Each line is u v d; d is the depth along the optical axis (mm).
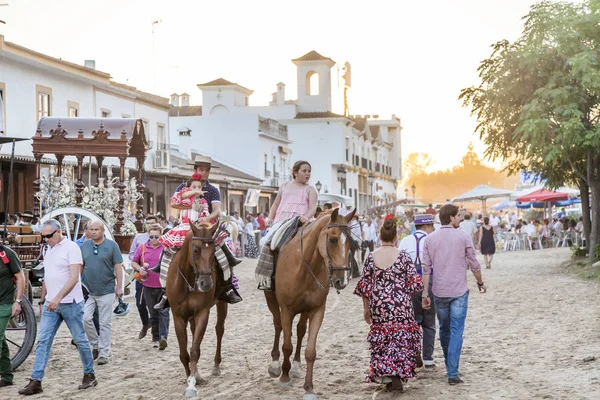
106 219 18656
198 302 8734
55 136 19047
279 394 8586
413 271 8406
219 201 9570
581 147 21734
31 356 11414
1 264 9281
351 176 76375
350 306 16953
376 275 8422
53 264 9109
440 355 10688
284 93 72125
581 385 8562
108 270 10750
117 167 32688
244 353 11336
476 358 10398
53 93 31234
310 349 8273
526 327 13078
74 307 9125
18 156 26328
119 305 11391
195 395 8539
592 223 24250
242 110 69250
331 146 71188
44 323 9086
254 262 33156
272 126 60438
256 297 19047
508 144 24641
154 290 12109
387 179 94625
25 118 29031
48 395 8875
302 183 9711
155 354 11352
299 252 8477
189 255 8602
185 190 9305
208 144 56969
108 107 36250
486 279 22906
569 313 14570
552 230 42719
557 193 40562
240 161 56719
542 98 22234
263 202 54719
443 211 9016
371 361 8438
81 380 9664
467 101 24531
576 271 23234
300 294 8492
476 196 48875
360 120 81062
